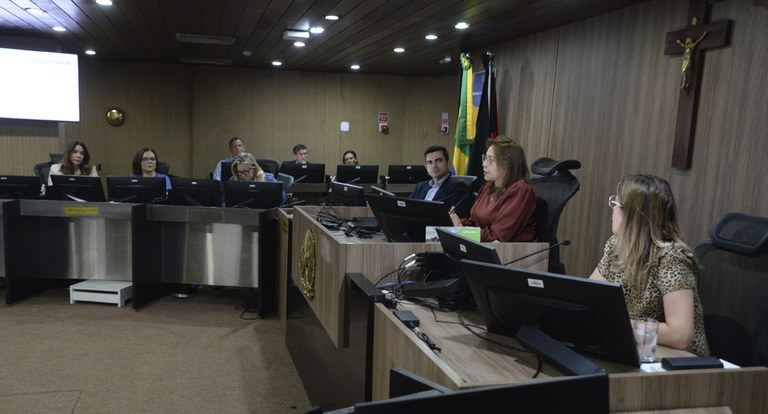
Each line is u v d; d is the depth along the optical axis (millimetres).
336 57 7312
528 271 1369
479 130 5641
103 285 4371
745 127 3121
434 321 1755
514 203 2674
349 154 7688
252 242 4422
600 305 1272
